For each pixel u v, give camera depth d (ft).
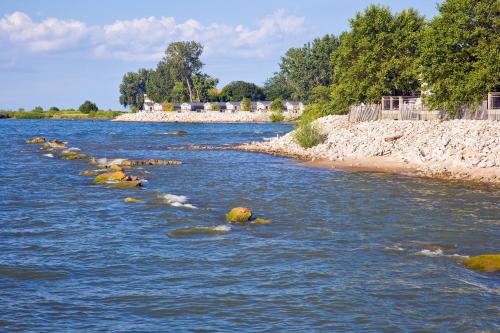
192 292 52.54
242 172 137.90
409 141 158.40
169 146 229.66
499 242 68.74
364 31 231.71
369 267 59.31
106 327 45.19
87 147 226.99
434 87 170.71
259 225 78.74
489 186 108.68
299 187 112.16
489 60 157.58
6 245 68.74
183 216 84.64
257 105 619.26
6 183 119.65
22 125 476.54
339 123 221.25
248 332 44.11
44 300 50.93
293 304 49.52
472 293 51.72
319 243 68.85
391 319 46.29
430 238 70.79
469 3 164.55
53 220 82.64
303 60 547.49
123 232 75.05
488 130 139.74
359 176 126.82
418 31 223.10
